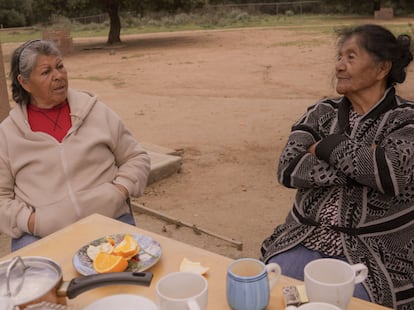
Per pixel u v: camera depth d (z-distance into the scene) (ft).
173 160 20.06
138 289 6.08
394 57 7.87
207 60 57.36
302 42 71.00
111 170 9.99
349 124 8.25
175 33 96.89
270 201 17.31
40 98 9.59
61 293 5.29
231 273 5.38
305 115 8.79
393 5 128.47
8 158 9.55
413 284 7.58
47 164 9.41
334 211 8.00
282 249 8.23
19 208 9.33
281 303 5.65
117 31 81.30
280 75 45.19
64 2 80.02
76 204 9.30
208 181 19.38
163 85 42.52
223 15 130.82
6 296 5.04
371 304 5.67
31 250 7.19
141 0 79.20
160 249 6.81
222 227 15.39
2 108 16.44
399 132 7.76
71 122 9.73
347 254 7.68
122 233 7.55
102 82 45.88
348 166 7.59
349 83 8.04
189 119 29.89
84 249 6.91
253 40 77.36
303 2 143.84
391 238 7.79
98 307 4.96
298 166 8.09
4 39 104.42
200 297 4.96
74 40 93.45
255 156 22.30
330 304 4.74
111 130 9.98
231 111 31.53
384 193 7.57
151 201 17.56
